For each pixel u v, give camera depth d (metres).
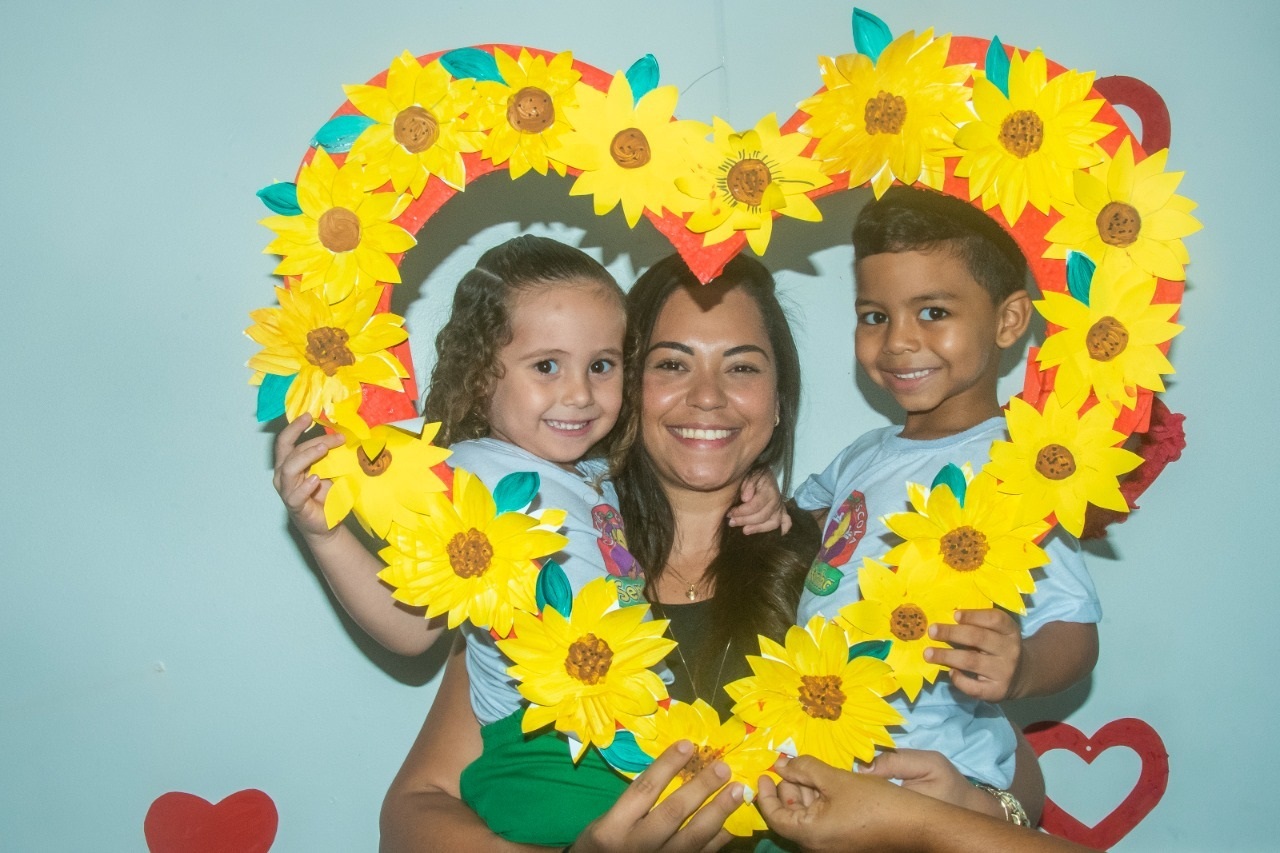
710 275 0.95
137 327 1.32
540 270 1.17
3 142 1.28
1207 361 1.39
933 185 0.95
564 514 0.97
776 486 1.25
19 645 1.34
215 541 1.36
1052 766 1.44
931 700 1.08
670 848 0.93
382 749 1.41
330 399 0.95
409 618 1.09
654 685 0.95
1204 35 1.35
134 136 1.29
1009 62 0.95
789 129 0.96
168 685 1.37
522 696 0.99
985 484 0.96
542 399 1.16
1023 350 1.39
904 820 0.90
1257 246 1.38
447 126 0.95
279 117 1.30
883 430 1.30
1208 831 1.45
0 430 1.31
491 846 1.03
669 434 1.17
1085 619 1.08
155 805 1.37
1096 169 0.96
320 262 0.95
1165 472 1.41
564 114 0.95
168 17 1.28
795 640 0.96
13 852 1.35
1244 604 1.43
